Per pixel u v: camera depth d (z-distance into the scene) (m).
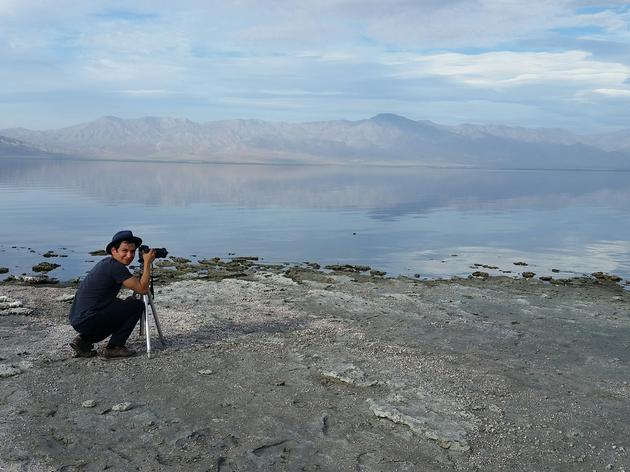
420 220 25.34
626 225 24.67
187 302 8.29
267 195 41.91
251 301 8.41
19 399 4.53
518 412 4.55
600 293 10.34
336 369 5.27
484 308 8.45
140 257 5.67
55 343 6.04
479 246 17.69
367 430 4.17
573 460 3.84
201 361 5.51
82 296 5.41
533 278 12.20
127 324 5.54
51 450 3.76
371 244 17.66
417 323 7.39
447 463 3.75
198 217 25.11
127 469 3.56
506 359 6.00
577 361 6.02
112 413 4.33
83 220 22.95
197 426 4.14
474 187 61.91
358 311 7.96
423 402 4.62
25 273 11.85
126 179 64.44
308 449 3.87
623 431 4.30
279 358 5.65
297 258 14.79
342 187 56.38
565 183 81.19
